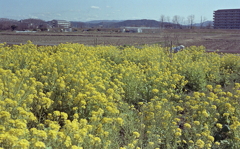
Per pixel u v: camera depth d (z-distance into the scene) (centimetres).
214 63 1262
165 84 770
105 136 410
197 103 642
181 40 4709
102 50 1357
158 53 1426
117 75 834
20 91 510
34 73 702
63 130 401
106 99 546
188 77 995
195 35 6969
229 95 686
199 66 1080
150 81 831
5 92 507
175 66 1091
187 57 1349
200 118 565
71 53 1072
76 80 611
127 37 5825
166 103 651
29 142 341
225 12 14500
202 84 953
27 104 491
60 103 531
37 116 515
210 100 634
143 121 533
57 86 594
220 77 1098
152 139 474
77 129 389
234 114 617
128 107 616
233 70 1300
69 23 19300
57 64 794
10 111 438
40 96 523
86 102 544
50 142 358
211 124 557
